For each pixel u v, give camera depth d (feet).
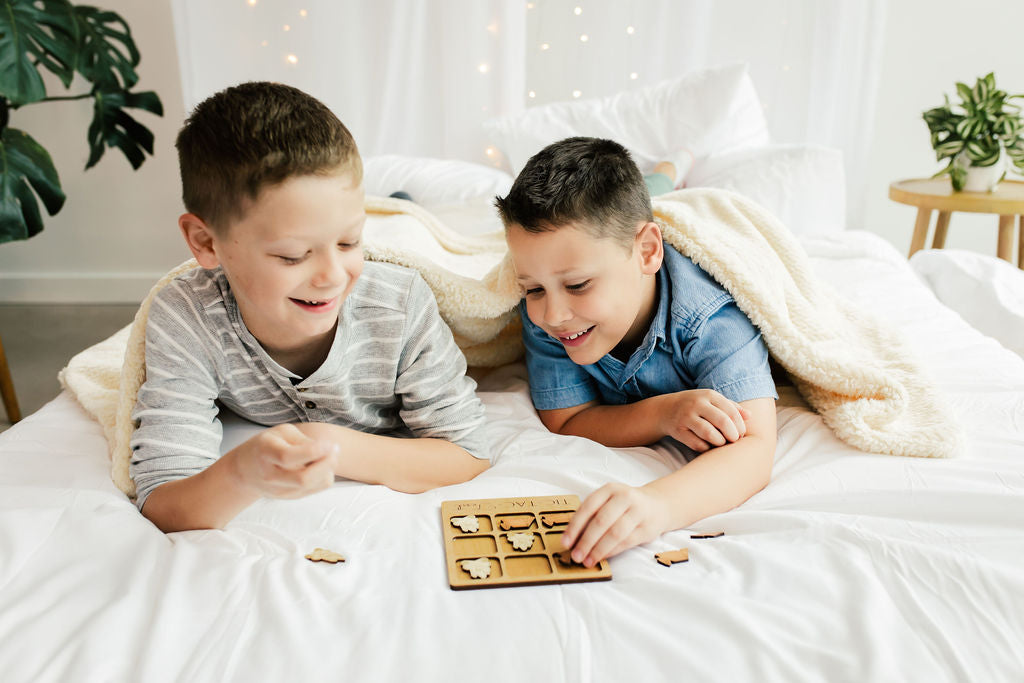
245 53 6.32
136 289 8.39
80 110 7.70
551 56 6.71
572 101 6.46
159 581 2.04
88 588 2.01
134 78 6.63
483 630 1.85
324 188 2.12
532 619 1.89
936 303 4.23
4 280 8.34
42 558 2.12
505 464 2.70
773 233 3.62
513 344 3.53
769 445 2.69
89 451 2.82
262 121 2.08
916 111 7.69
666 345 2.97
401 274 2.78
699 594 1.91
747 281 2.98
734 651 1.75
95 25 6.38
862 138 6.91
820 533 2.18
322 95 6.41
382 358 2.70
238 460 2.14
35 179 5.73
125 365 2.71
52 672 1.72
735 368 2.85
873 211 8.11
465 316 3.10
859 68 6.70
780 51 6.70
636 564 2.13
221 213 2.17
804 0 6.50
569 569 2.10
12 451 2.75
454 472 2.66
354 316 2.64
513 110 6.56
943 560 2.01
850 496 2.42
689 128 5.91
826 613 1.87
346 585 2.01
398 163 5.83
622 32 6.58
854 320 3.59
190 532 2.29
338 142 2.16
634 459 2.72
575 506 2.39
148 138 6.82
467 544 2.20
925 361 3.33
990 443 2.77
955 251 5.81
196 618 1.88
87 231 8.19
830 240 5.13
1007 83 7.47
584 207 2.49
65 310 8.21
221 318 2.50
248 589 1.98
